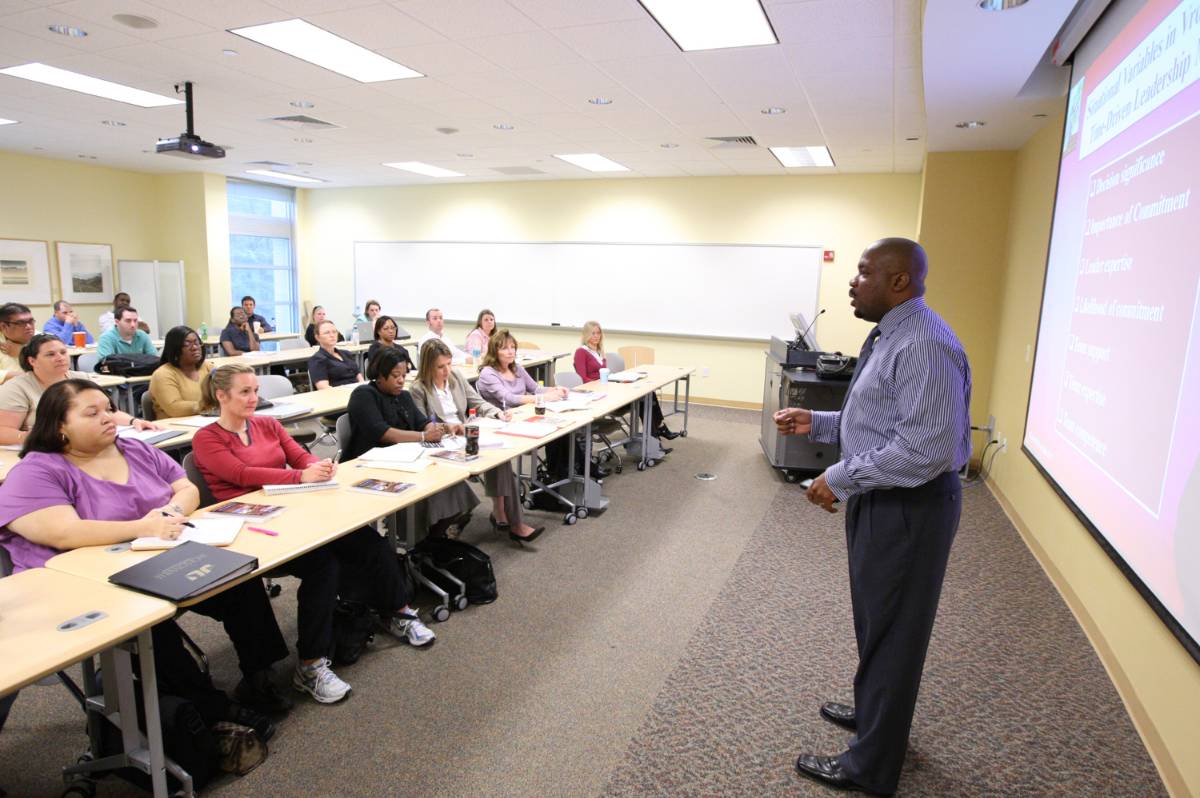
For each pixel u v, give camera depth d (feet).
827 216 24.44
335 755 6.52
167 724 5.84
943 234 17.54
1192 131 6.14
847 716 7.12
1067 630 9.30
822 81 13.24
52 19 11.19
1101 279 8.63
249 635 7.09
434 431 10.17
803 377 15.40
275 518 6.86
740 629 9.14
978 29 8.81
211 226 29.48
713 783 6.23
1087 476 8.65
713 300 26.45
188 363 12.52
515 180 28.99
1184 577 5.87
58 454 6.32
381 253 32.48
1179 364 6.17
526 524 13.06
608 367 20.72
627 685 7.80
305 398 14.33
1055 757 6.72
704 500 14.76
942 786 6.26
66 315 22.76
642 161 23.09
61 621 4.68
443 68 13.30
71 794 5.85
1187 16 6.35
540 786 6.16
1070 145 10.86
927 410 5.14
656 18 10.52
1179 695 6.26
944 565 5.51
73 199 27.14
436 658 8.31
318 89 15.14
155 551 5.88
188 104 14.88
